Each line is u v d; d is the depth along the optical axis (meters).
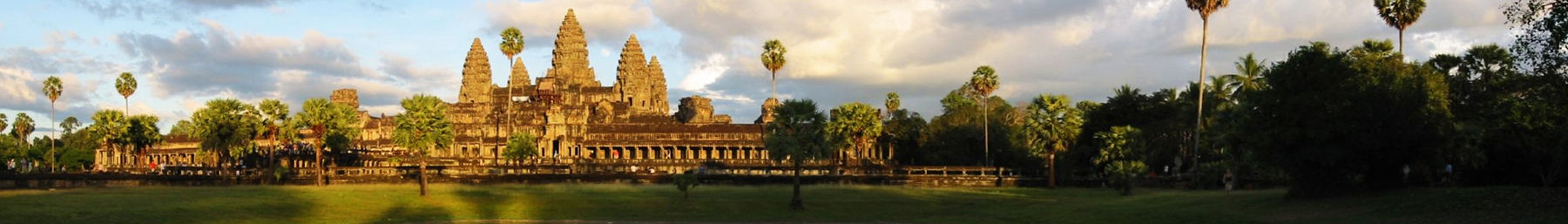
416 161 147.00
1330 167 60.12
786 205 81.50
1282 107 60.28
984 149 143.62
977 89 136.00
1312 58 59.72
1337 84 59.03
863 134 136.38
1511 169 71.31
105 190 87.81
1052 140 108.19
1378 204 54.00
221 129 115.88
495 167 124.12
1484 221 45.09
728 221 71.94
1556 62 49.03
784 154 80.44
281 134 117.75
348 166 143.50
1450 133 59.91
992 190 99.50
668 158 197.38
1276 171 65.94
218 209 71.62
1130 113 126.31
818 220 72.69
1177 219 58.62
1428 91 60.41
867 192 94.56
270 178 115.19
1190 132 115.31
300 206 75.81
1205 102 109.75
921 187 103.81
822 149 80.56
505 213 75.69
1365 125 58.25
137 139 146.75
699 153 199.12
